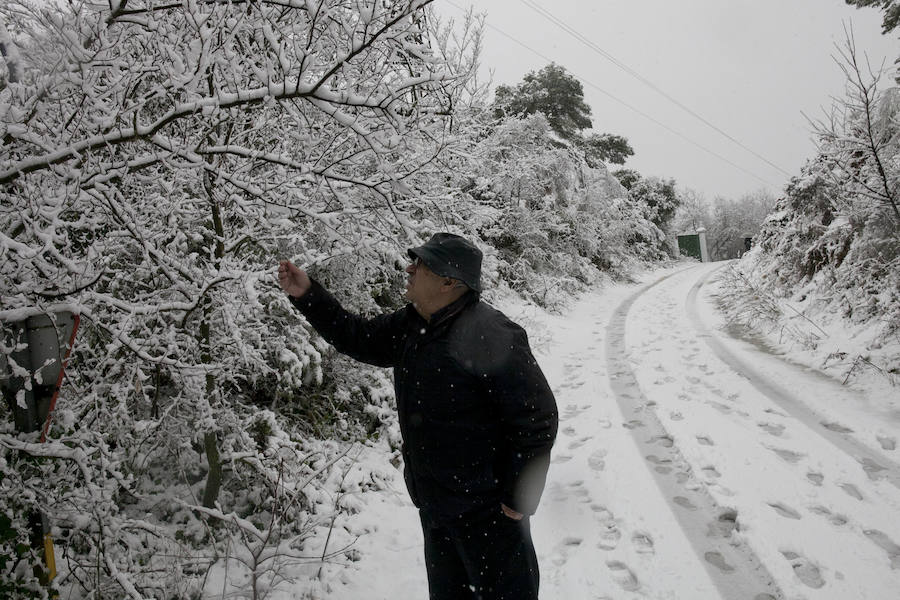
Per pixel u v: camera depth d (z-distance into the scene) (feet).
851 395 18.42
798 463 13.73
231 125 9.44
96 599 7.81
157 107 10.34
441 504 6.00
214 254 10.55
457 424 5.78
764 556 9.78
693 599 8.84
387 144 8.30
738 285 37.91
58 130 7.79
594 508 12.04
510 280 38.47
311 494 11.38
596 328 34.47
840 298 26.48
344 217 9.34
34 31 7.41
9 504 7.58
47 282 7.11
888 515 11.15
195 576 9.43
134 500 11.51
